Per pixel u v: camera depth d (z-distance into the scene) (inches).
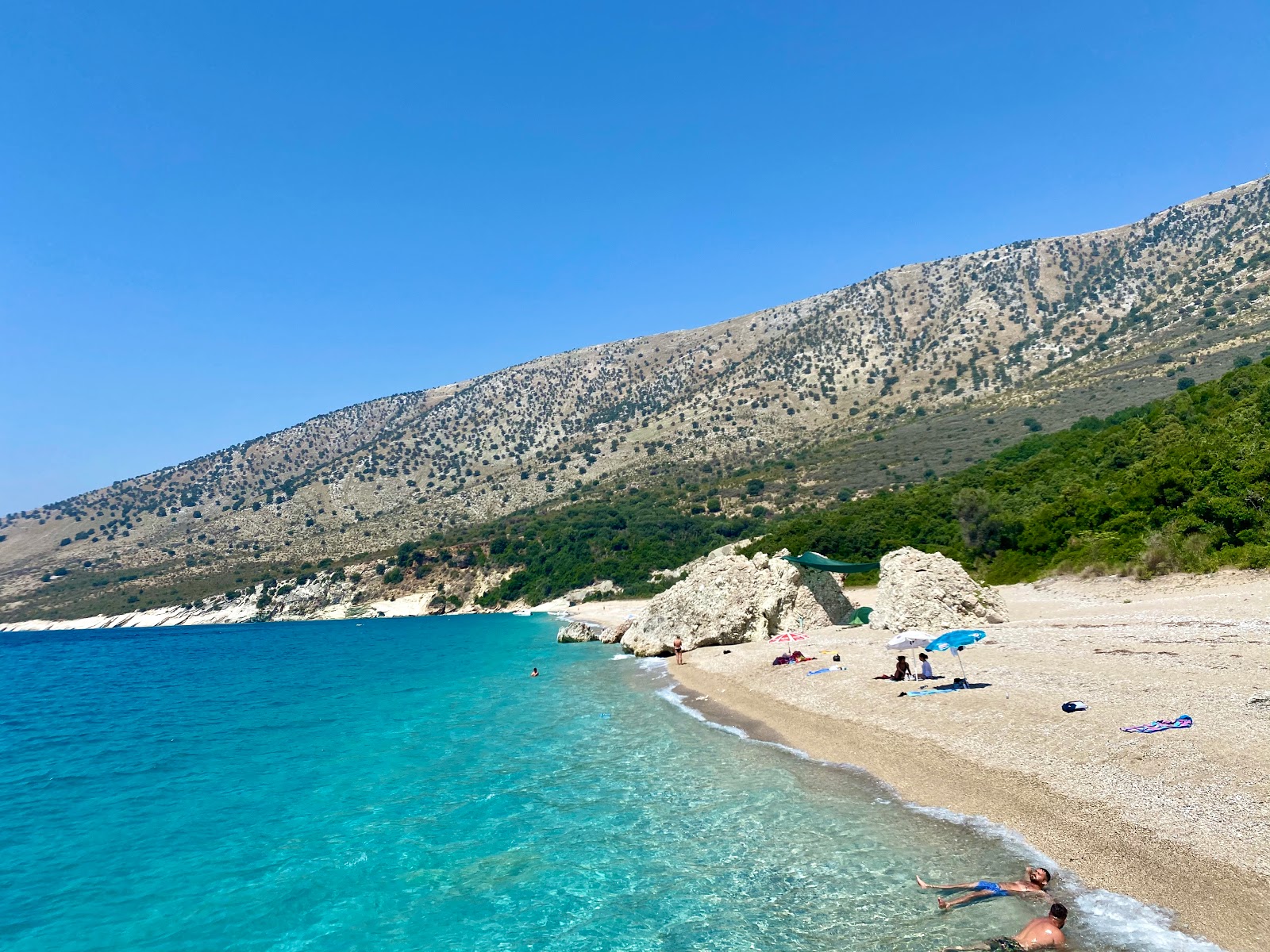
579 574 4611.2
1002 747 622.8
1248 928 348.8
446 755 870.4
